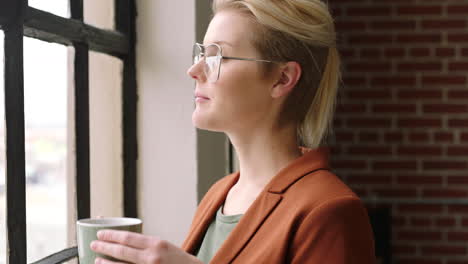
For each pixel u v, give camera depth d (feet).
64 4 4.17
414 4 10.09
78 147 4.35
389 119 10.19
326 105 3.34
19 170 3.48
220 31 3.18
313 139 3.37
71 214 4.39
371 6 10.17
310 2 3.18
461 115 10.05
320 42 3.20
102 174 4.97
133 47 5.02
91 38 4.35
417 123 10.14
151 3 4.98
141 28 5.00
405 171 10.18
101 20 4.80
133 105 5.02
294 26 3.10
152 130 5.01
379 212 9.80
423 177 10.16
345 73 10.26
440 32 10.07
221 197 3.53
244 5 3.17
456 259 10.12
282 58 3.16
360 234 2.85
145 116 5.02
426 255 10.18
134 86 5.01
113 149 5.02
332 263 2.77
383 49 10.18
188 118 4.93
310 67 3.24
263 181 3.30
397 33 10.13
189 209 4.97
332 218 2.83
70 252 4.18
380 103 10.21
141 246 2.69
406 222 10.21
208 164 5.10
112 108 5.00
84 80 4.33
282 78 3.19
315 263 2.80
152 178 5.03
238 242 3.04
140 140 5.04
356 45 10.22
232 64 3.14
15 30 3.44
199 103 3.23
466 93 10.03
